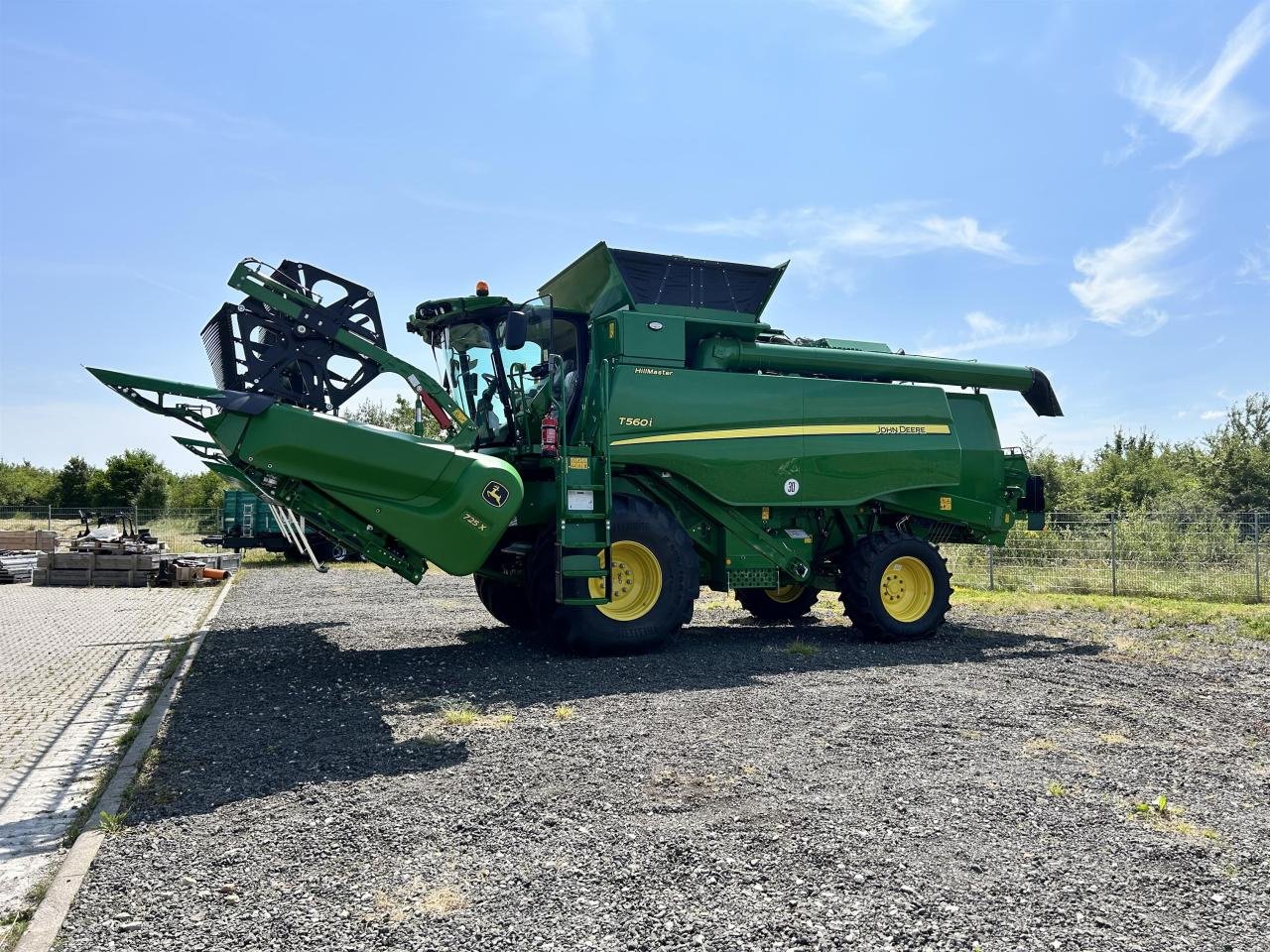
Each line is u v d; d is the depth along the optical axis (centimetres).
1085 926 296
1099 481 3130
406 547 765
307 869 341
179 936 288
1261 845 369
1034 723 569
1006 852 357
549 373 845
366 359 749
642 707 609
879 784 441
